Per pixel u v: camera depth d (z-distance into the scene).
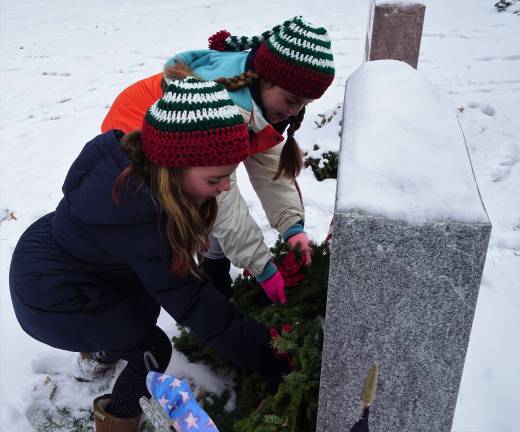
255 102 1.88
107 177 1.42
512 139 4.55
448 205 1.22
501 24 8.78
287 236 2.42
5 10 13.84
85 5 14.22
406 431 1.60
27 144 5.52
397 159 1.36
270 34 2.01
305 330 1.98
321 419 1.66
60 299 1.64
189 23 11.68
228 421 2.09
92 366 2.40
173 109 1.26
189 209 1.35
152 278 1.51
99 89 7.36
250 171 2.39
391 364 1.45
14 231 3.85
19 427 2.22
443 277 1.26
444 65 6.76
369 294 1.33
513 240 3.30
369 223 1.22
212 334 1.66
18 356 2.58
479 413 2.19
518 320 2.69
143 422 2.13
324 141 4.66
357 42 8.62
